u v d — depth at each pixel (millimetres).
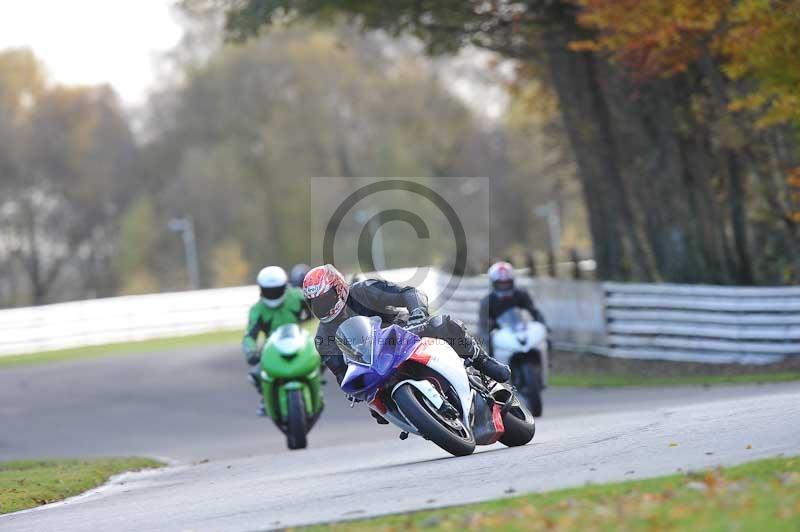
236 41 92562
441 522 20781
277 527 22938
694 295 76562
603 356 83875
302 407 48469
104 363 112562
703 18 63000
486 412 32688
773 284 86500
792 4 56062
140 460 51438
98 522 28016
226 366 102562
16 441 68188
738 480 21812
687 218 88250
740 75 62344
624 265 104250
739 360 73500
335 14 98188
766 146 75875
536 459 29109
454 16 91688
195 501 29891
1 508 35406
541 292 92625
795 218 71750
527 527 19453
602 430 35719
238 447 57906
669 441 29203
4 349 134875
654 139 87438
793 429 28016
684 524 18406
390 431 58938
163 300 147375
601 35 74375
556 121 128500
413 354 31422
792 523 17641
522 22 87750
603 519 19422
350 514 23359
